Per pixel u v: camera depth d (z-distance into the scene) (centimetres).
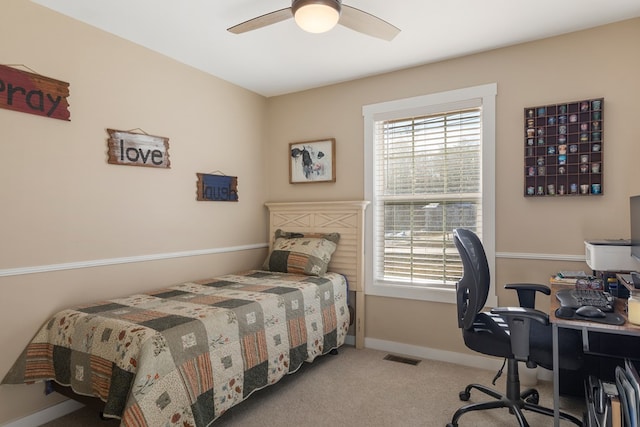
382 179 355
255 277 329
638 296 171
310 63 323
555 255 277
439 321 321
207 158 342
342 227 360
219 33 270
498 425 222
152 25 258
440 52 303
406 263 342
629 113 255
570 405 245
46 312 231
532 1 231
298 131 396
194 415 190
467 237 227
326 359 325
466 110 315
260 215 405
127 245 277
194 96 330
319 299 304
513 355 195
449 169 324
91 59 256
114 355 185
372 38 278
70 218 244
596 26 263
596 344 226
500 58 296
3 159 214
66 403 241
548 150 277
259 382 235
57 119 237
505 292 295
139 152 284
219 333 212
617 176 258
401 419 229
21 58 221
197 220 332
